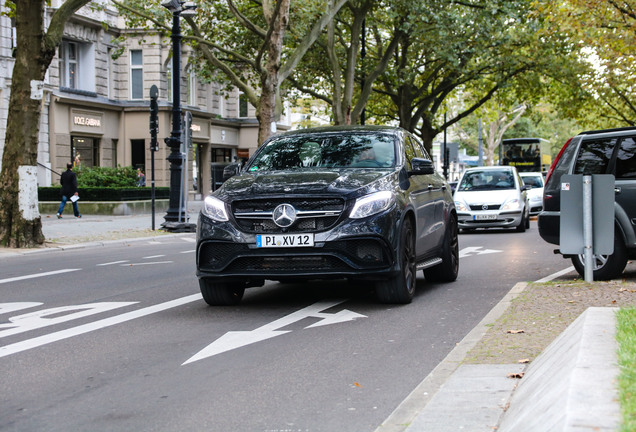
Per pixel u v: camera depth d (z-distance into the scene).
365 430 4.59
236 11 27.44
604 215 9.64
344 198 8.48
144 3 32.19
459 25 34.16
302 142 10.13
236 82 29.95
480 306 9.07
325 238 8.38
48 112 38.56
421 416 4.59
